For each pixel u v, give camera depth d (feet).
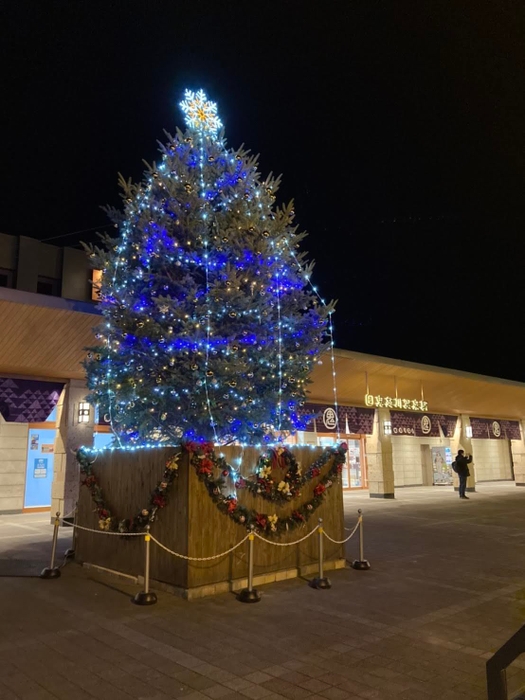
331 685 14.26
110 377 28.50
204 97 31.12
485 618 20.11
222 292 26.27
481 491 87.35
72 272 56.80
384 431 74.18
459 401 84.99
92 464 29.66
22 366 45.24
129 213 29.32
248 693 13.75
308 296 30.68
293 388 29.37
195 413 26.35
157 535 24.40
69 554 29.86
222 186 29.43
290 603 21.91
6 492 52.06
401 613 20.65
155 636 17.95
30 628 18.72
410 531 41.83
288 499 26.55
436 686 14.23
